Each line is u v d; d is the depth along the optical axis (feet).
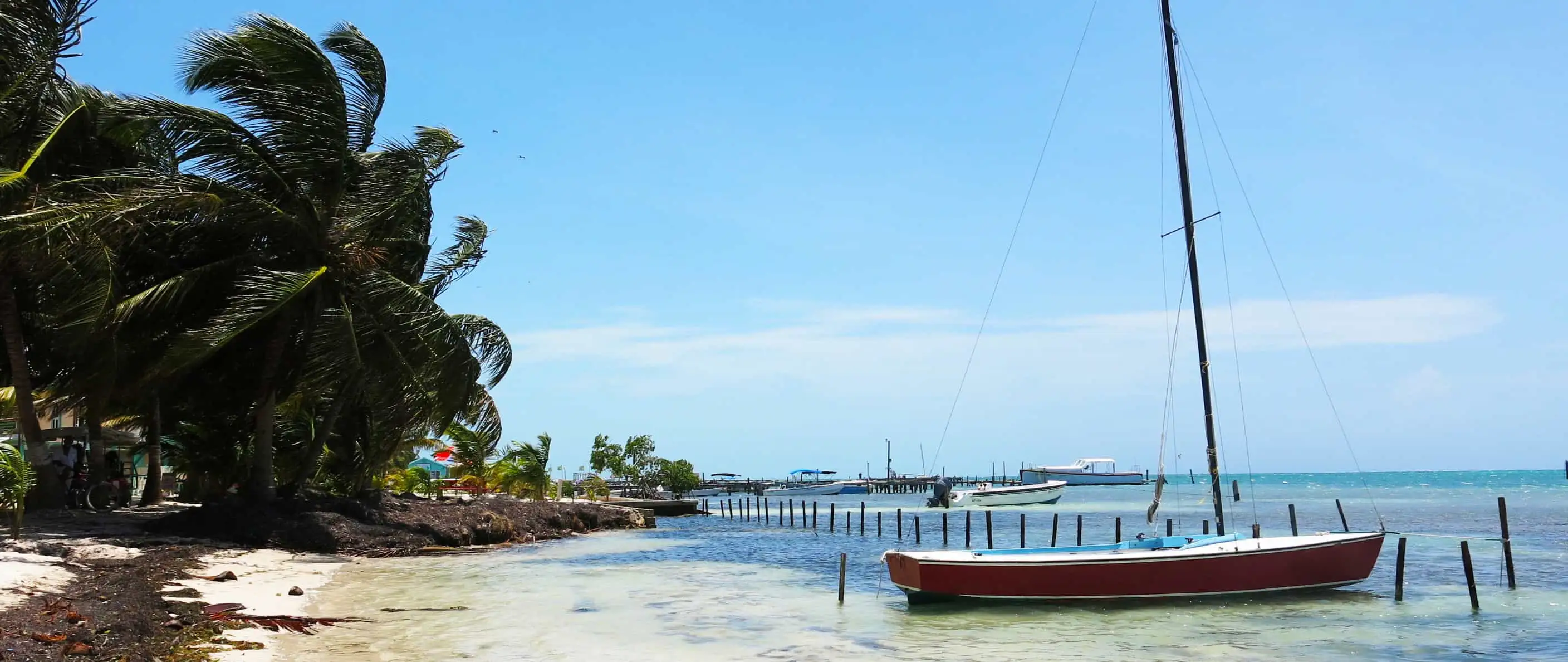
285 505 93.04
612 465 284.00
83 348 78.69
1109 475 412.36
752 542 130.72
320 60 85.81
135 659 37.88
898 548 122.62
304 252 90.12
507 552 105.70
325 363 85.71
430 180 98.58
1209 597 66.28
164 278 88.07
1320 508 231.91
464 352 94.94
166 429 116.78
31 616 40.37
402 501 117.50
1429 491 369.91
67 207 73.00
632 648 50.16
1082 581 64.85
